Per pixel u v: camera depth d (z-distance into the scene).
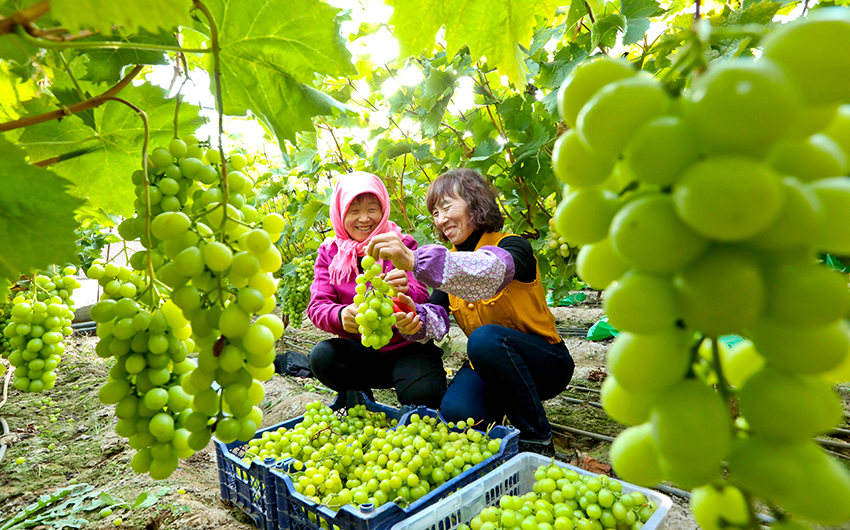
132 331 0.88
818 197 0.38
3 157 0.65
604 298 0.43
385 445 1.98
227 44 0.98
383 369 2.99
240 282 0.81
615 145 0.38
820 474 0.36
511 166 2.92
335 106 1.10
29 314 1.58
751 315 0.35
